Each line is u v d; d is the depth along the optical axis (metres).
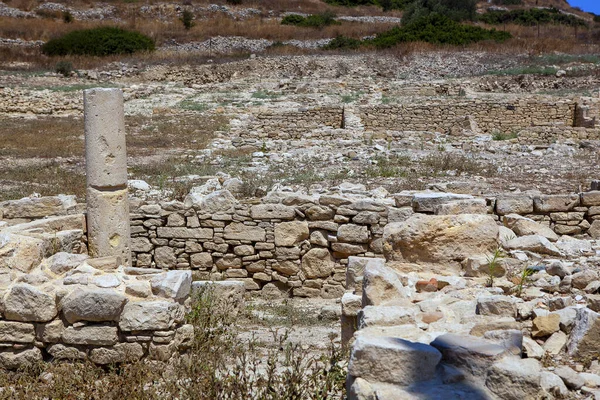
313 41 47.94
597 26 66.25
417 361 3.81
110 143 8.48
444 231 6.23
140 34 46.62
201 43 48.81
